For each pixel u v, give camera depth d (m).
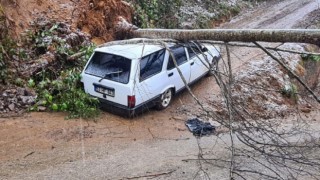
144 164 7.74
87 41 11.80
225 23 20.31
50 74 10.48
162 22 16.83
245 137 7.60
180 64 10.67
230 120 6.60
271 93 12.85
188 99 11.15
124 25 12.50
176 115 10.23
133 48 9.80
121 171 7.43
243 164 7.87
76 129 8.88
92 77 9.74
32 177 7.04
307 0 25.70
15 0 11.07
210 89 11.91
